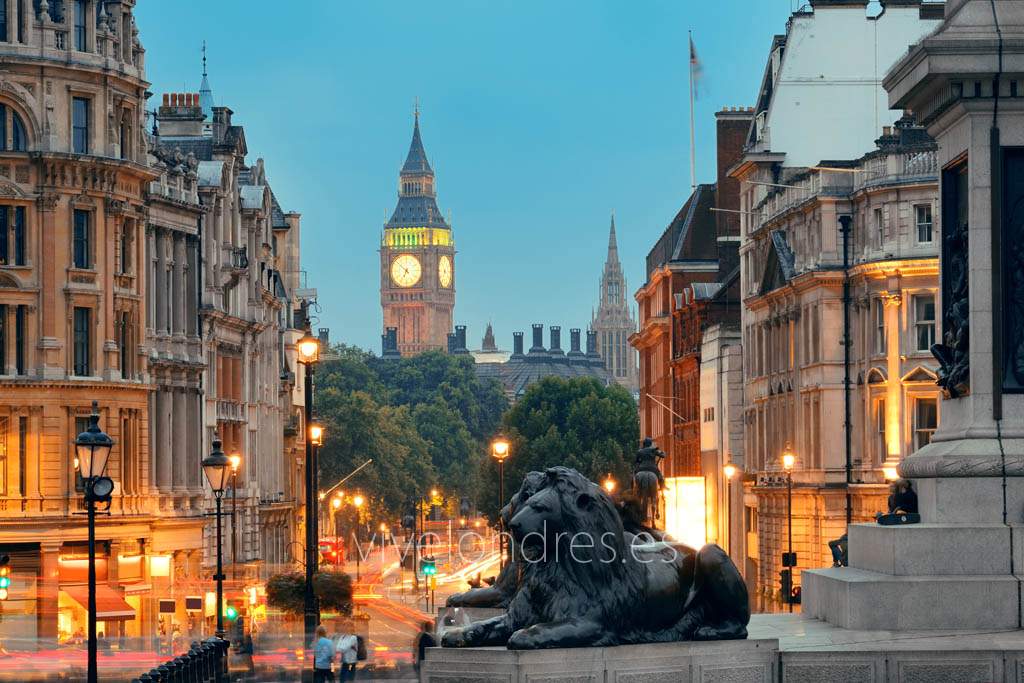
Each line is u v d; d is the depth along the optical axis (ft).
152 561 410.72
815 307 430.61
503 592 133.08
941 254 146.30
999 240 138.10
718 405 565.12
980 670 117.39
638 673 108.88
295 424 629.51
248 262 522.47
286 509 570.46
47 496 385.50
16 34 390.63
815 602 142.00
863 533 141.38
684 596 113.70
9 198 387.75
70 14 398.21
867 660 116.57
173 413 437.58
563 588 109.40
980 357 138.10
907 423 403.75
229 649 264.31
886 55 515.50
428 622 212.64
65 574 385.91
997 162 138.10
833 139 512.63
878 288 409.08
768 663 115.24
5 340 387.14
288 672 248.93
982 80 138.21
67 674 284.82
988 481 135.64
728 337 563.89
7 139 390.21
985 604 129.59
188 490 443.32
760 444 497.87
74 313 394.93
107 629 382.83
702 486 268.82
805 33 513.86
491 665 107.55
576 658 107.45
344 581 299.79
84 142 399.85
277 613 301.43
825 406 423.64
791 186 465.06
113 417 398.01
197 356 451.53
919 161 405.18
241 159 534.37
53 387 387.34
